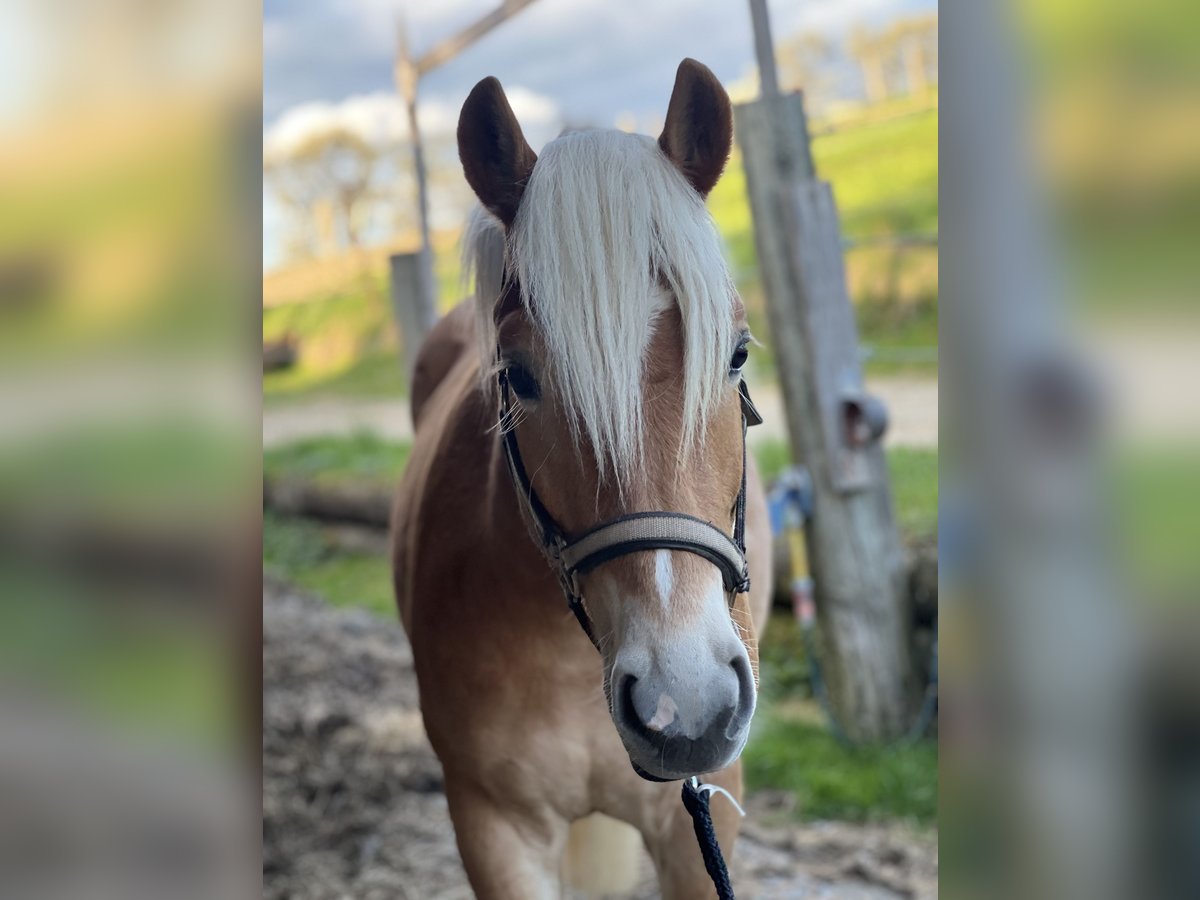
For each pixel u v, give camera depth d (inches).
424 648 64.9
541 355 47.4
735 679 44.3
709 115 51.8
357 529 241.1
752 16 126.0
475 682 60.9
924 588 128.5
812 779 116.4
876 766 117.8
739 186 319.6
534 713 60.4
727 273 49.5
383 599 197.5
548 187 47.5
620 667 44.6
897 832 105.2
